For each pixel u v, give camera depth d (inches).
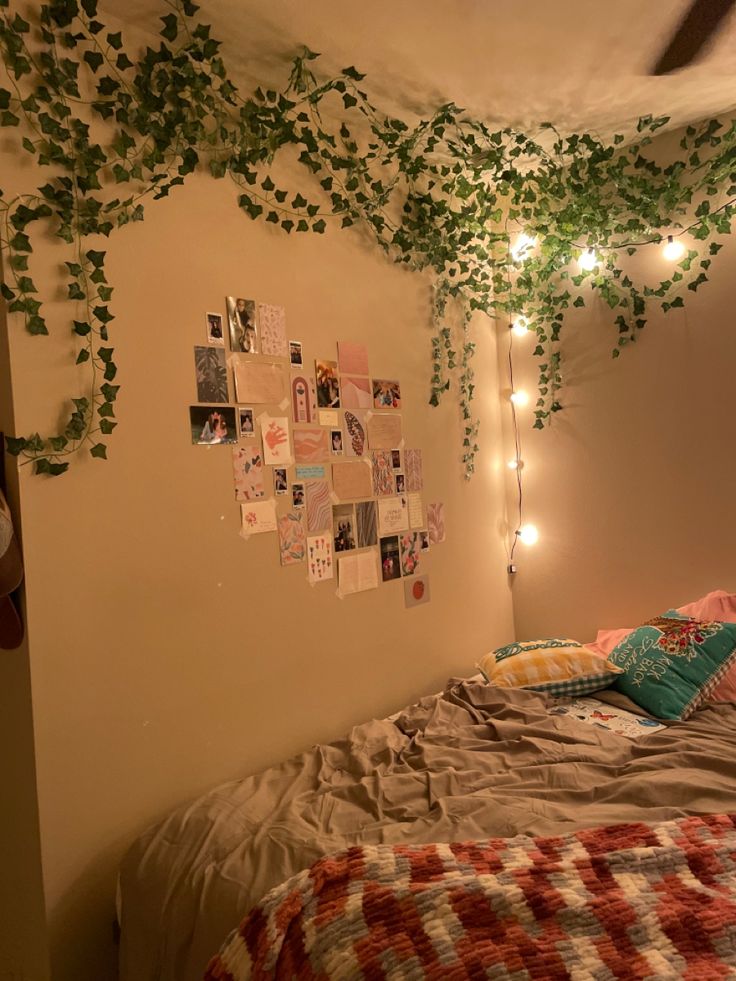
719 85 88.8
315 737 84.4
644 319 106.2
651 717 83.2
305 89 81.3
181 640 70.6
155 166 69.9
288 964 45.3
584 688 90.1
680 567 105.0
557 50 79.2
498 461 121.0
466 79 84.4
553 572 118.0
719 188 98.7
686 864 48.3
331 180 88.9
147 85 68.3
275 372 81.0
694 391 102.4
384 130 94.2
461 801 61.2
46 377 61.1
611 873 47.4
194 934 52.6
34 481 59.9
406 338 100.7
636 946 41.5
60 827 60.9
